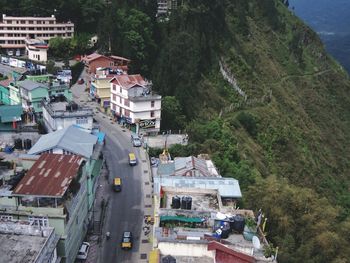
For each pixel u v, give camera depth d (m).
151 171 68.62
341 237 45.31
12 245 32.97
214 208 40.22
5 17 125.00
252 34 158.88
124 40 113.31
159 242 32.62
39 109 73.50
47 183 40.06
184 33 121.00
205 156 67.50
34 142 56.66
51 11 131.25
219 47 134.62
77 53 126.44
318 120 143.00
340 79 171.88
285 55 165.38
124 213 58.28
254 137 104.75
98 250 49.97
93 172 53.44
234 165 69.31
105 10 132.00
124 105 87.00
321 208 50.09
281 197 49.53
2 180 43.09
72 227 42.94
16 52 128.12
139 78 91.88
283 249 42.59
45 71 96.50
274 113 123.00
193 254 32.84
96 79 95.31
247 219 37.03
